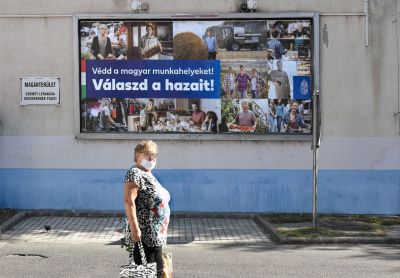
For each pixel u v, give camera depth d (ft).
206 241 35.65
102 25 44.47
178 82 44.47
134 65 44.47
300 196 44.47
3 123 44.60
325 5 44.21
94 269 27.50
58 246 33.73
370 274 26.63
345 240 34.88
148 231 20.02
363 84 44.47
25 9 44.24
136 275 19.30
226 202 44.50
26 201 44.57
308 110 44.60
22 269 27.50
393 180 44.47
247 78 44.50
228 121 44.57
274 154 44.45
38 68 44.47
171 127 44.57
